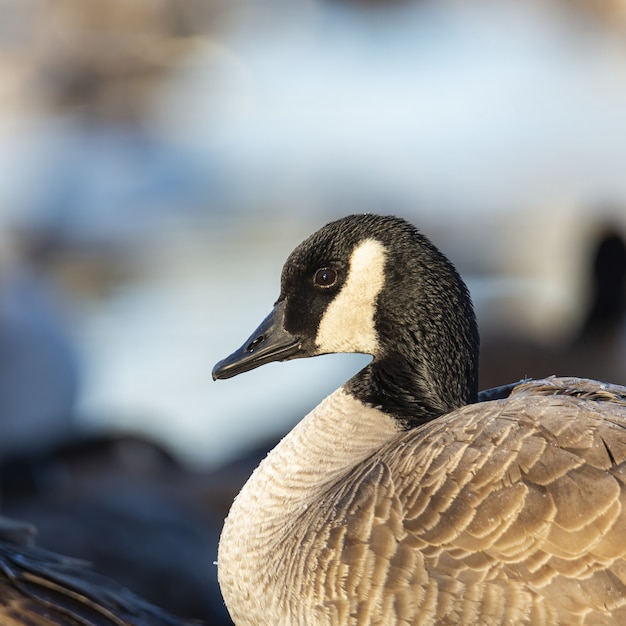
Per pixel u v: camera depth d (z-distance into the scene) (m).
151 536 9.39
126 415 15.59
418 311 5.82
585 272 16.92
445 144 36.31
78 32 45.19
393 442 5.43
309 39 54.59
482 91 44.47
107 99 42.41
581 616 4.59
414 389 5.82
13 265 15.27
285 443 5.85
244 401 16.28
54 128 38.50
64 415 13.55
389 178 32.44
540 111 40.59
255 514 5.62
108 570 8.70
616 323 16.25
